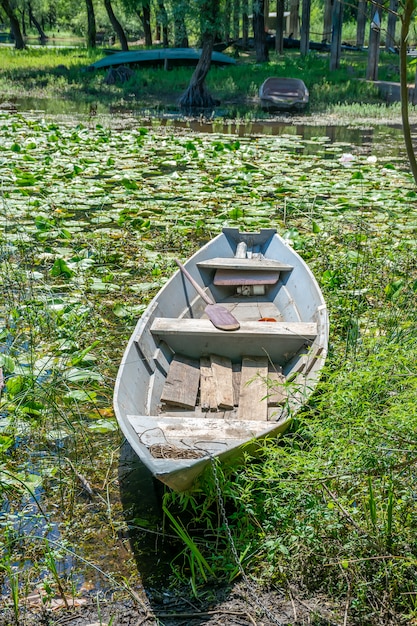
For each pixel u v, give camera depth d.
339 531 3.22
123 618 3.04
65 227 8.08
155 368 4.45
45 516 3.66
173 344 4.73
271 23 43.53
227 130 15.41
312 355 4.42
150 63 26.25
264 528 3.36
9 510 3.70
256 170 10.80
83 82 23.58
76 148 12.26
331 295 6.14
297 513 3.37
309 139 14.30
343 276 6.47
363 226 7.96
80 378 4.80
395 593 2.99
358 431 3.35
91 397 4.65
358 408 3.64
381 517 3.22
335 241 7.65
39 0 53.44
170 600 3.13
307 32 27.45
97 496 3.81
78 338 5.52
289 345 4.69
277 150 12.79
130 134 13.97
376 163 11.70
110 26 53.09
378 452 3.29
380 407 3.83
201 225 8.05
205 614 3.05
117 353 5.35
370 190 9.61
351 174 10.70
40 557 3.40
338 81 21.56
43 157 11.57
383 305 6.01
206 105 19.38
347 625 2.92
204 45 19.12
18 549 3.44
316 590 3.12
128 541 3.50
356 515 3.27
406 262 6.95
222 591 3.17
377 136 14.90
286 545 3.25
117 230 8.00
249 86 21.55
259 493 3.54
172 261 7.09
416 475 3.29
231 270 5.97
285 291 5.78
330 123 16.69
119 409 3.66
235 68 24.53
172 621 3.02
